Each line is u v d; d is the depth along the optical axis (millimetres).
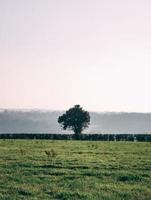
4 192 25219
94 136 148250
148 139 142375
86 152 58688
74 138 151125
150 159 47312
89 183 29094
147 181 30625
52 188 26828
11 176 31250
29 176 31656
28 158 46188
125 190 26953
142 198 24672
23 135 152000
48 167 37781
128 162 43000
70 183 28906
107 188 27391
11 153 54062
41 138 151750
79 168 37406
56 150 62781
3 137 150875
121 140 144250
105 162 42688
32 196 24297
